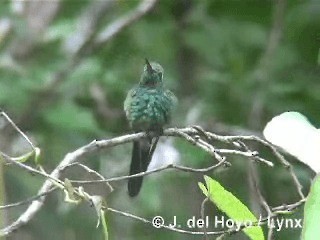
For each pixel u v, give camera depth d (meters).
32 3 14.34
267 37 14.11
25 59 14.05
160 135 7.57
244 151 6.33
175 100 8.54
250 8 14.70
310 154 5.23
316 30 13.44
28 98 12.48
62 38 14.41
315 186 4.71
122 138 6.58
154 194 11.95
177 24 14.44
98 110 13.74
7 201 11.80
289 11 13.76
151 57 14.44
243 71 13.35
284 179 10.69
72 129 12.32
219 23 14.23
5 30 13.66
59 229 12.51
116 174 12.20
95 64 13.48
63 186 5.77
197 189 11.95
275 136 5.32
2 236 6.08
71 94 13.21
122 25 13.93
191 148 11.38
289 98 12.47
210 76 12.88
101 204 5.61
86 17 14.38
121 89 13.72
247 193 11.05
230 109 12.73
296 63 13.16
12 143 12.39
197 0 14.70
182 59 14.35
